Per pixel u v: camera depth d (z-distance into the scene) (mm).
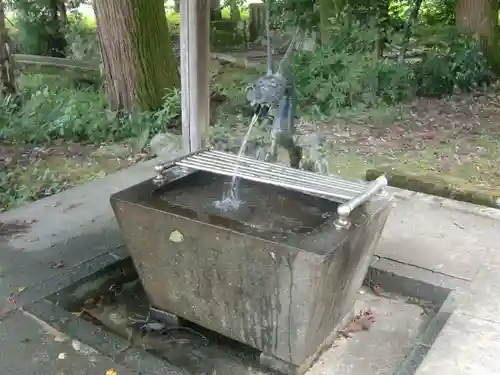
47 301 2732
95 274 3008
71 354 2355
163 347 2617
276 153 3178
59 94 7684
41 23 10656
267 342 2406
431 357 2324
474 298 2783
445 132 7238
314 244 2105
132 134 6672
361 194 2402
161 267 2523
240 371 2475
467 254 3250
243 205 2686
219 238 2234
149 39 7133
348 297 2590
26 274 2984
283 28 10039
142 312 2887
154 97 7234
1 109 6992
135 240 2523
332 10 9594
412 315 2875
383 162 6074
